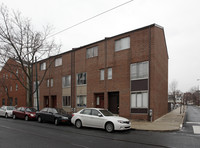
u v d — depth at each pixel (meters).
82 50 23.11
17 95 36.06
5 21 20.36
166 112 24.56
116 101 19.34
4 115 22.27
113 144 8.19
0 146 7.61
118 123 11.27
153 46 16.52
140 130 12.23
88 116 12.68
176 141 8.91
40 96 29.81
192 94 97.38
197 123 15.78
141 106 16.80
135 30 17.81
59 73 26.50
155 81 16.56
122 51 18.64
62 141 8.66
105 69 19.98
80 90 22.89
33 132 11.14
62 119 14.51
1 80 36.53
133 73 17.64
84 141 8.73
